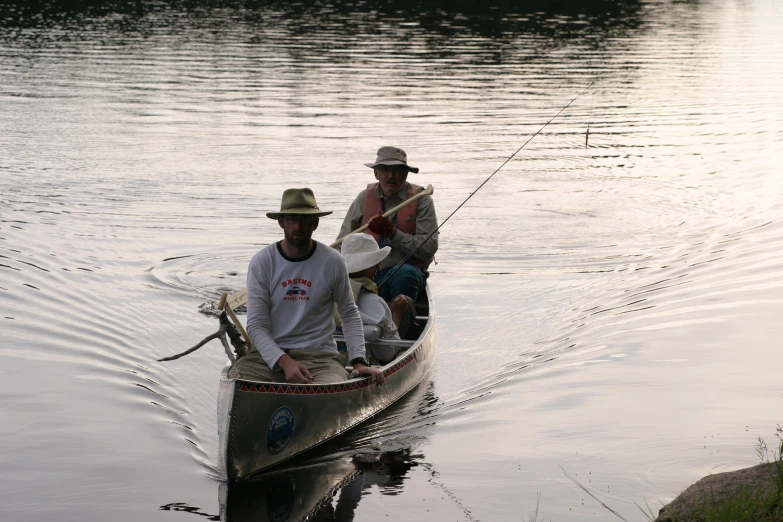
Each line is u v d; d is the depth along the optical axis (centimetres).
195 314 1498
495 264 1795
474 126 3077
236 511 903
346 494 937
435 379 1270
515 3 6600
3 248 1794
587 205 2219
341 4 6291
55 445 1045
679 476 957
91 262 1742
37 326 1414
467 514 887
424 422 1123
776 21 6438
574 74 4112
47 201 2128
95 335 1391
